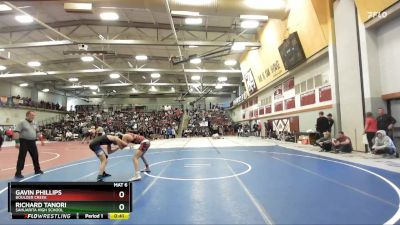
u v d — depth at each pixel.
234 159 9.37
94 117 37.88
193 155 10.88
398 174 6.16
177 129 33.53
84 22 17.78
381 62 9.68
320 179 5.86
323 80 13.33
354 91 10.48
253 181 5.79
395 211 3.74
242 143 17.16
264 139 21.19
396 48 8.97
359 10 9.80
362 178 5.85
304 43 13.78
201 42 17.64
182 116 39.38
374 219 3.45
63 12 16.41
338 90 11.71
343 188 5.05
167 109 45.16
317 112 13.95
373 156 8.97
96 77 33.81
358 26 10.23
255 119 28.02
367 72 9.77
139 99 48.81
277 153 10.95
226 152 11.77
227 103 46.84
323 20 12.16
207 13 13.01
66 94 44.00
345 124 11.10
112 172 7.23
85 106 45.16
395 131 9.28
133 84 32.34
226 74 30.94
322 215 3.63
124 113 41.91
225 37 20.34
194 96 48.84
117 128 31.61
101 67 27.64
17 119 29.50
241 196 4.63
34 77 31.38
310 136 14.02
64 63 26.30
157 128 31.78
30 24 17.69
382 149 8.67
